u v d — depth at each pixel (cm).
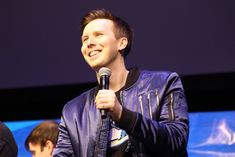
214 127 470
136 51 472
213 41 457
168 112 208
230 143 460
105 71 201
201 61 458
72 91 493
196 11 464
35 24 505
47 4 503
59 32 496
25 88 504
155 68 465
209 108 477
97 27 219
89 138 212
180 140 196
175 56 464
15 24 511
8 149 242
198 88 463
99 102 184
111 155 203
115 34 221
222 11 459
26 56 504
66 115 226
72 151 221
